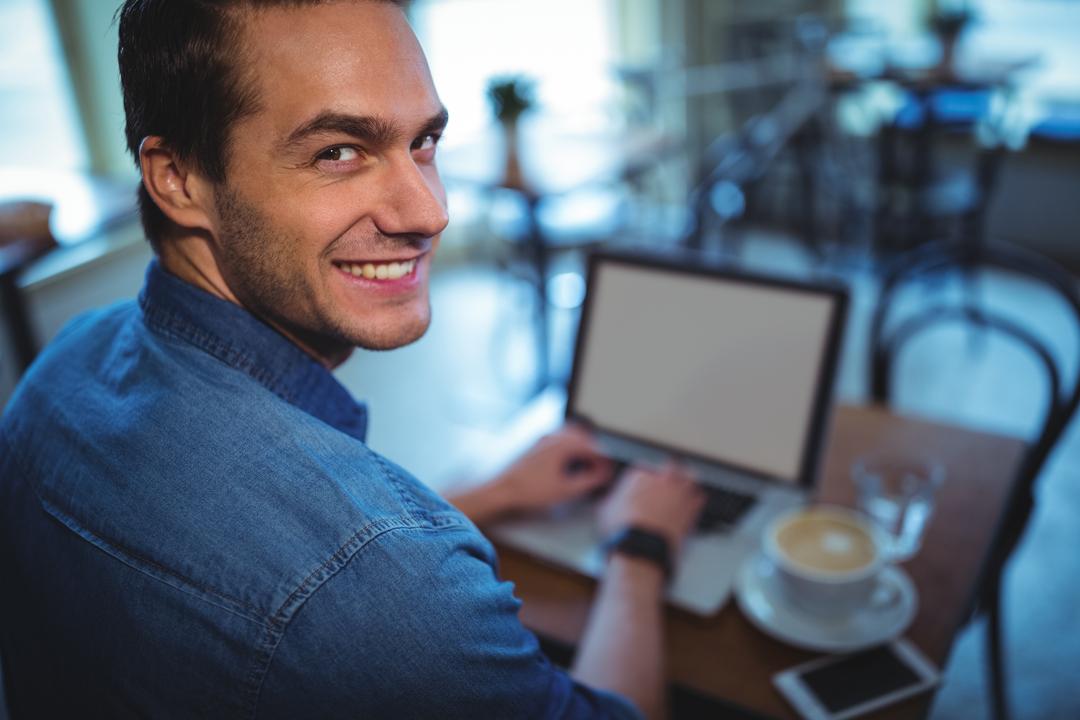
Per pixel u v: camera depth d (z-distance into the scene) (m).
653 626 0.89
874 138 4.21
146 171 0.59
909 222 3.71
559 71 4.53
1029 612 2.04
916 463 1.21
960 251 1.62
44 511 0.61
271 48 0.53
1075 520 2.34
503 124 2.87
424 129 0.58
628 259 1.35
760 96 4.52
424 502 0.61
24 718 0.71
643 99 4.52
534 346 3.49
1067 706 1.78
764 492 1.20
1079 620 2.00
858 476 1.19
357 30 0.54
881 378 1.65
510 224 3.17
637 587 0.94
